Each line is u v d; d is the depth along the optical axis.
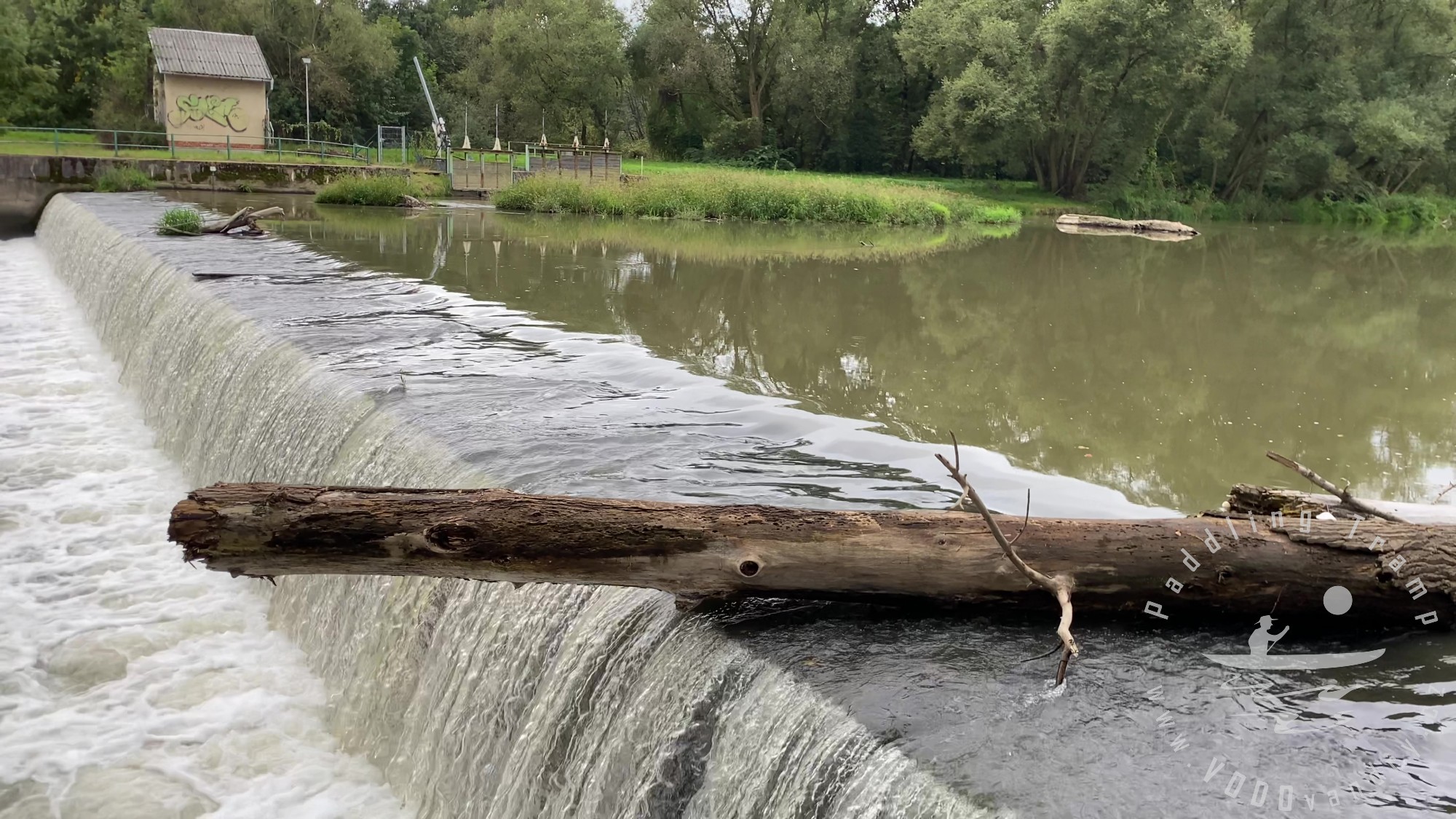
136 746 7.09
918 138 54.88
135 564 9.66
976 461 7.98
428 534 4.77
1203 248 30.80
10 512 10.59
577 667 5.44
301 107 63.84
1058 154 53.75
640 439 8.30
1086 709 4.20
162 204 28.69
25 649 8.16
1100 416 9.62
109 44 61.00
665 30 61.84
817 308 15.72
